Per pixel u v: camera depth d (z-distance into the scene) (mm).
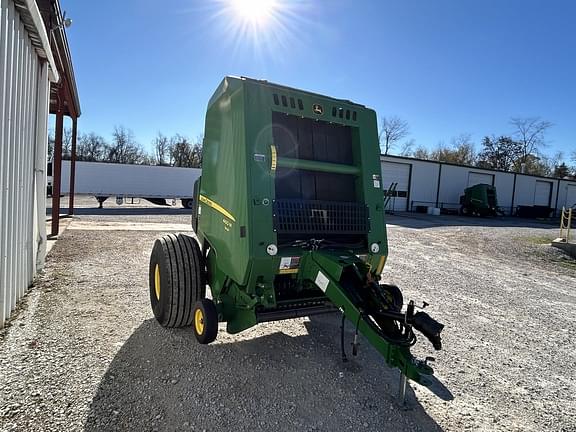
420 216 26531
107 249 8789
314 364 3668
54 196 10297
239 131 3445
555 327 5355
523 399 3340
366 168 3971
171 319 4062
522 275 9188
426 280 7852
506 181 35281
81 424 2531
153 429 2543
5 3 3891
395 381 3459
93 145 57844
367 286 3195
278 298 3758
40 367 3230
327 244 3609
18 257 4766
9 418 2537
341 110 3947
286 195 3621
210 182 4121
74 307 4777
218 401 2938
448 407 3115
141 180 26031
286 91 3654
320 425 2742
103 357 3498
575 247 12508
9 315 4297
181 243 4219
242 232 3293
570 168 56812
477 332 4965
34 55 5406
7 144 4090
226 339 4094
